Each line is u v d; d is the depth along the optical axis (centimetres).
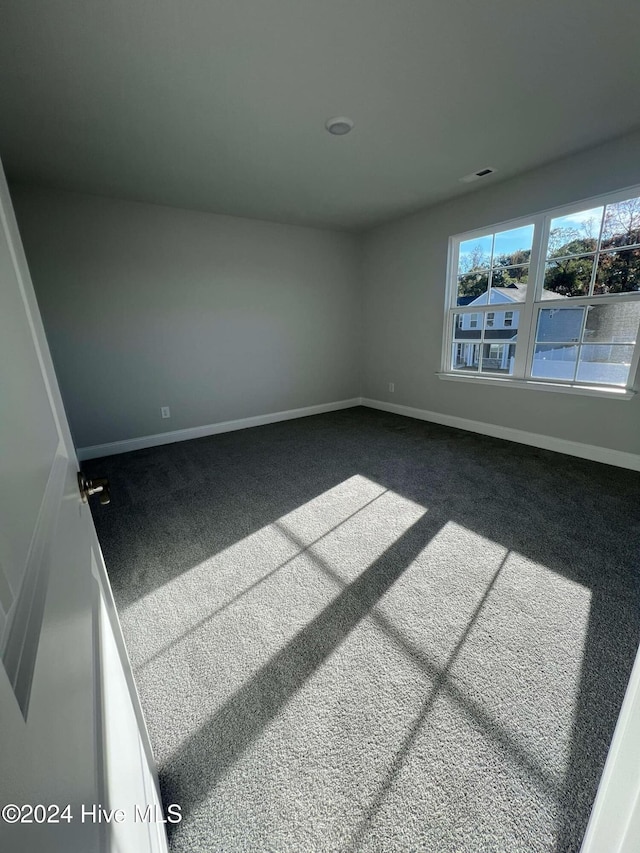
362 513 239
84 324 337
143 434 384
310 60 170
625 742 40
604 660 134
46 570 39
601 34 159
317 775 103
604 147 260
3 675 22
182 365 395
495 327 363
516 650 139
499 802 96
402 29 154
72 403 342
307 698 124
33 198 301
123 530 227
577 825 92
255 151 253
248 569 189
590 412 305
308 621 156
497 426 377
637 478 271
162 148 244
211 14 143
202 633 152
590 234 285
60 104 194
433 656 138
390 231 445
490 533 212
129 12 141
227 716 119
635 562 184
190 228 375
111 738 55
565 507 236
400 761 106
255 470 315
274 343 454
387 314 475
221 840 91
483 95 200
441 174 302
